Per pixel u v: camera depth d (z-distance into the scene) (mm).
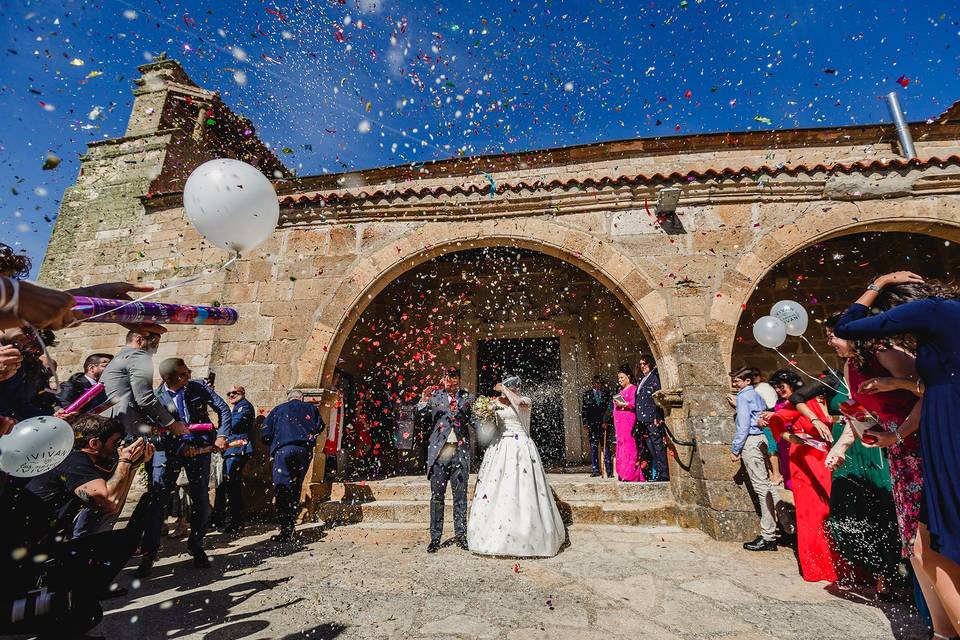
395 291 9328
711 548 3951
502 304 9133
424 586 3029
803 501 3246
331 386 5836
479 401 4195
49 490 2004
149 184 9273
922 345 1711
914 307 1696
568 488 5332
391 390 8727
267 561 3674
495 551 3699
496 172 8266
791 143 7652
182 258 8188
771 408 4090
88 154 9930
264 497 5352
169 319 1985
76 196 9445
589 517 4793
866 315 1961
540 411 9008
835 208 5344
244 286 6242
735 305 5203
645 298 5383
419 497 5492
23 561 1838
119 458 2256
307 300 6051
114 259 8578
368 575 3279
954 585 1556
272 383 5793
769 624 2416
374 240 6188
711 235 5496
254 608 2668
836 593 2861
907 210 5180
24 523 1888
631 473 5672
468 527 4023
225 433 4242
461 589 2961
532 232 5848
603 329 8633
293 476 4570
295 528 4793
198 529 3543
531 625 2412
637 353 8359
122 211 9055
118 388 3027
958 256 6418
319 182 8094
